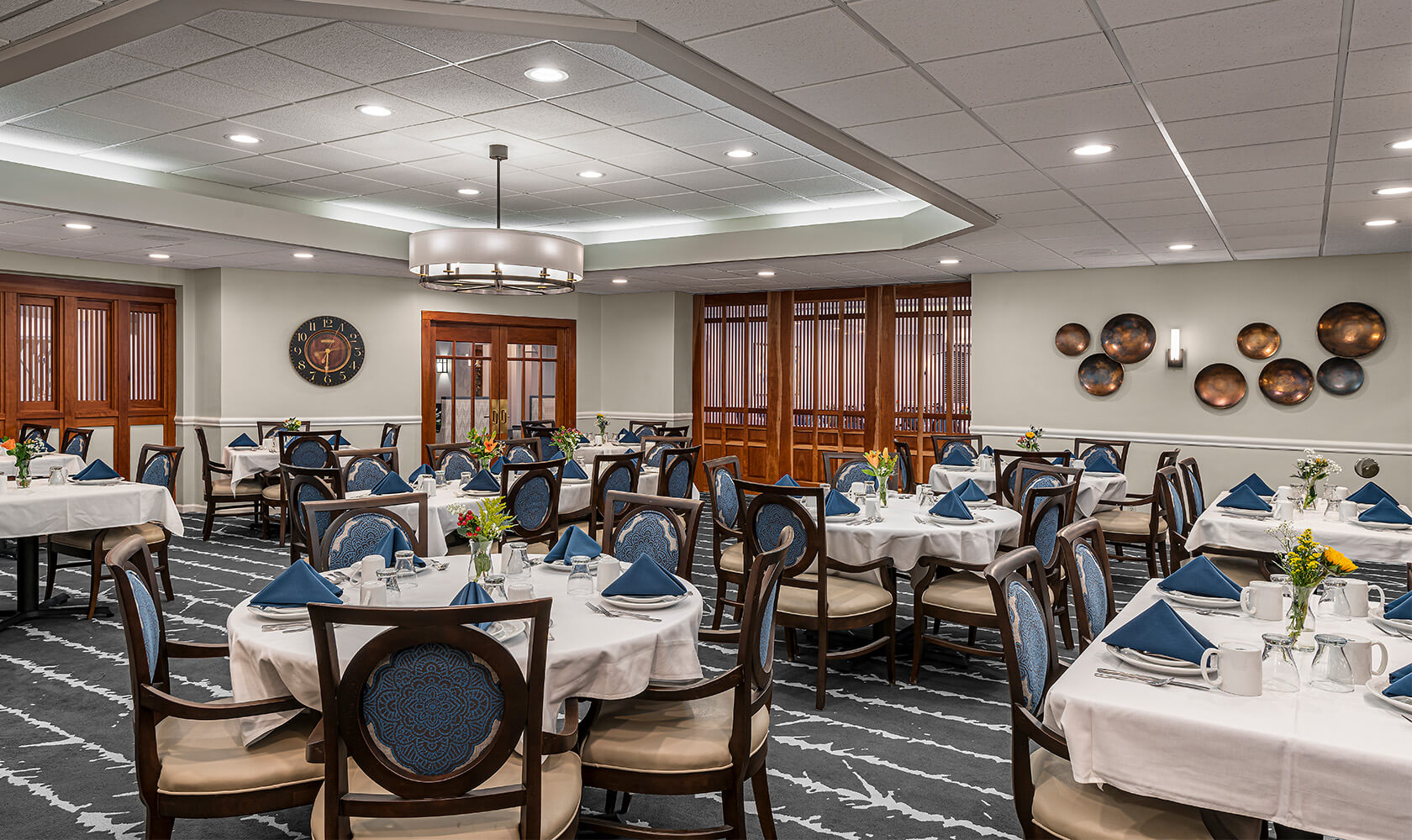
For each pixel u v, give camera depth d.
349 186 7.01
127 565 2.40
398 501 3.73
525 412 11.35
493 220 8.55
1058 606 4.42
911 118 4.21
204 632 5.03
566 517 6.53
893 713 3.99
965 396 10.25
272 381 9.28
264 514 7.87
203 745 2.42
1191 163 4.95
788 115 4.05
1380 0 2.86
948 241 7.36
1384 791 1.74
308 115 5.06
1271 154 4.73
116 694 4.08
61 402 8.63
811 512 4.79
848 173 6.62
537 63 4.17
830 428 11.16
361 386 9.84
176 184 6.67
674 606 2.82
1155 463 8.91
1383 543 4.38
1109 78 3.64
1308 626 2.69
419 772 1.89
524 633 2.49
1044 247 7.71
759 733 2.64
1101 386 9.08
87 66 4.27
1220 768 1.89
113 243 7.45
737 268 9.07
